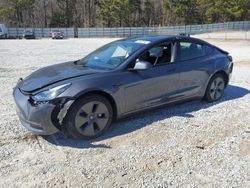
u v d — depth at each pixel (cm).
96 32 5238
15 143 400
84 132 403
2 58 1389
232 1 6347
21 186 307
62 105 379
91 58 502
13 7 6594
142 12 7088
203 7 6800
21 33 4972
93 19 7494
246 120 488
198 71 535
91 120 408
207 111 529
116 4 6481
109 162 353
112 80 419
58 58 1405
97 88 401
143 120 480
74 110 388
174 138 417
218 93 594
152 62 475
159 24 7394
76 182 314
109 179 319
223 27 5322
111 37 5153
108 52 495
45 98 377
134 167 342
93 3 7419
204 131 441
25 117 390
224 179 320
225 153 376
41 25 7550
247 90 688
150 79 459
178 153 375
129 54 458
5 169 337
